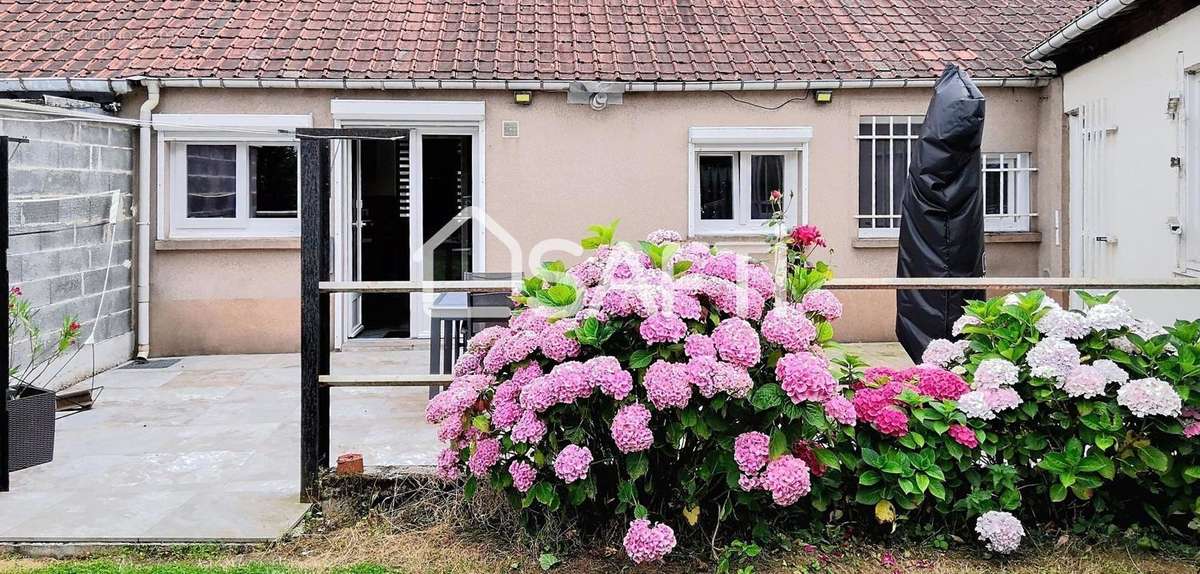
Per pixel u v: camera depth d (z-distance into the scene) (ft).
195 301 30.89
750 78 30.71
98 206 27.84
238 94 30.12
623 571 12.80
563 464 12.20
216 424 21.53
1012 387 13.69
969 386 13.71
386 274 34.47
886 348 31.42
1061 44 27.91
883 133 32.30
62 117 25.46
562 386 12.08
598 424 12.93
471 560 13.25
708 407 12.38
